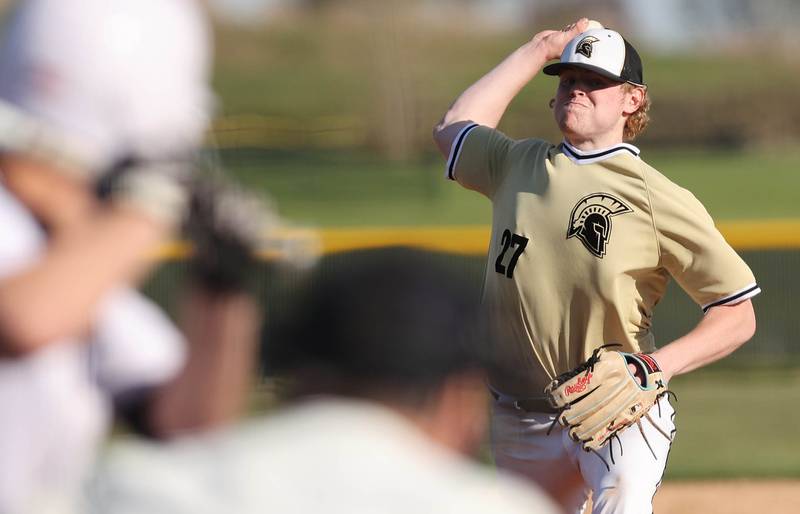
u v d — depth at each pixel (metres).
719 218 84.19
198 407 7.38
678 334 37.50
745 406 33.88
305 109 155.25
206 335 7.22
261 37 185.50
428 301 6.12
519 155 16.23
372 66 149.38
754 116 147.88
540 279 15.53
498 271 15.95
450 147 17.02
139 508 6.06
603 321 15.45
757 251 38.19
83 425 7.16
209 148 6.70
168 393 7.39
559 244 15.42
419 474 5.91
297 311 6.24
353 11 188.50
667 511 24.30
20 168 6.45
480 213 88.56
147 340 7.57
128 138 6.45
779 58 177.25
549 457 16.05
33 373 6.81
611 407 15.09
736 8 188.00
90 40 6.38
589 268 15.26
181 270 34.06
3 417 6.80
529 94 145.50
